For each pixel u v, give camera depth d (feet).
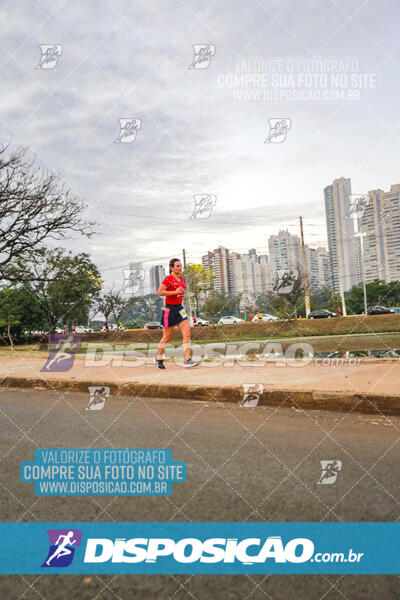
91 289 116.06
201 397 16.35
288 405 14.67
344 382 15.93
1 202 58.54
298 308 142.00
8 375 22.47
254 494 7.45
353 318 76.79
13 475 8.72
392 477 8.00
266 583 5.17
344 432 11.22
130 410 14.87
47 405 16.25
